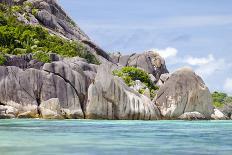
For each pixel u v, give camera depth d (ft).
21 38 272.10
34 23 322.75
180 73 222.69
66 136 97.60
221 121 201.46
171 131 121.60
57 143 81.71
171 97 217.56
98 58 323.16
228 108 298.35
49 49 272.31
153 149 75.92
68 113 188.24
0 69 186.60
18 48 250.78
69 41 312.09
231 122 187.83
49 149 72.74
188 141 91.20
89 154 67.77
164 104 217.15
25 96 186.29
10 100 183.73
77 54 288.10
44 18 338.34
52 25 340.59
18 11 327.47
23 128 120.06
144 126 144.46
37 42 274.57
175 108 215.31
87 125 141.79
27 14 326.65
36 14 336.49
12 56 201.26
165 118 213.66
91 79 204.23
